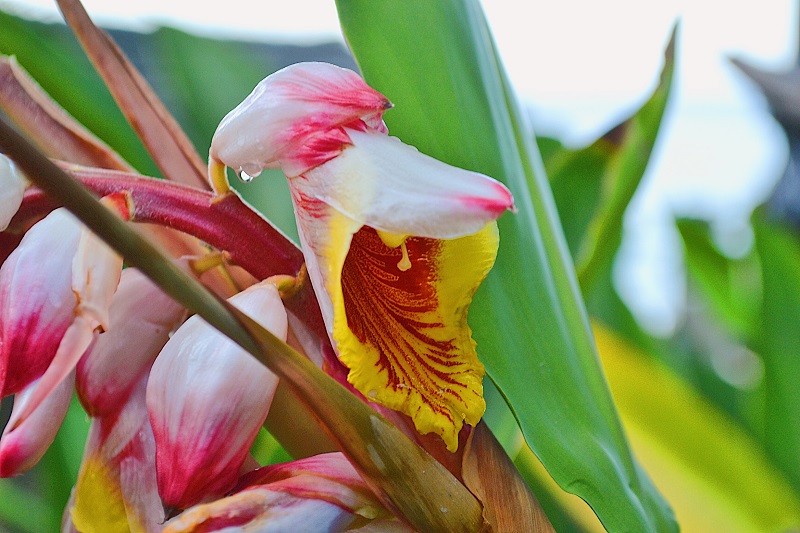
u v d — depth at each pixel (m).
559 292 0.30
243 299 0.26
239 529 0.25
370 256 0.26
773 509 0.40
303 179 0.25
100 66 0.28
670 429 0.42
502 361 0.28
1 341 0.25
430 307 0.26
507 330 0.28
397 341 0.26
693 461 0.42
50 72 0.35
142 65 0.61
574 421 0.28
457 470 0.27
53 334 0.25
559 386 0.28
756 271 0.57
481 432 0.27
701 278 0.67
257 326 0.24
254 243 0.27
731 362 0.70
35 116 0.28
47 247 0.25
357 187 0.24
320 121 0.25
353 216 0.24
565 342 0.29
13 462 0.25
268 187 0.41
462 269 0.26
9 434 0.25
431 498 0.25
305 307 0.27
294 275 0.27
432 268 0.26
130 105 0.28
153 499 0.26
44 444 0.26
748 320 0.61
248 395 0.25
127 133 0.35
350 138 0.25
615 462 0.28
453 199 0.24
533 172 0.31
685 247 0.67
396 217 0.24
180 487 0.25
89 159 0.28
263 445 0.34
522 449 0.39
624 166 0.36
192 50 0.45
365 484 0.26
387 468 0.25
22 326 0.25
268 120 0.25
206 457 0.25
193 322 0.26
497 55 0.32
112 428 0.26
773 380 0.47
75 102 0.35
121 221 0.23
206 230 0.26
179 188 0.27
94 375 0.26
